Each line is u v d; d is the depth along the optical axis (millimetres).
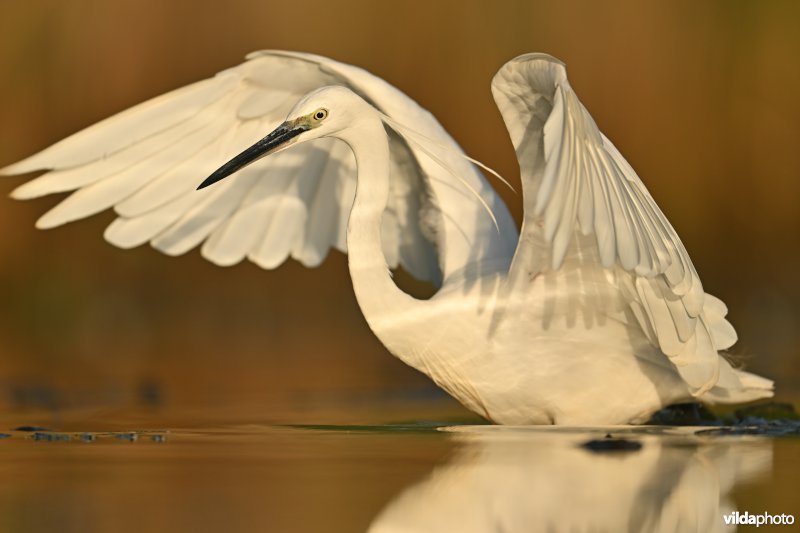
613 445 9875
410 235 12602
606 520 7422
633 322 10523
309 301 21594
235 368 16312
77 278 20422
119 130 11969
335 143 12672
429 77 20172
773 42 21062
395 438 10492
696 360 10203
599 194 8586
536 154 9945
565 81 8703
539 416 11023
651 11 20641
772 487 8273
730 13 20969
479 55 20188
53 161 11773
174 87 20141
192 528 6992
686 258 9445
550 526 7305
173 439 10508
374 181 10992
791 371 15367
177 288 21219
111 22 20141
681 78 20797
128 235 12266
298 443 10148
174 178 12266
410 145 11508
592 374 10719
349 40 20172
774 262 20953
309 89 12000
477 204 11547
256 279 22000
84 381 14914
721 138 20953
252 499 7773
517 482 8352
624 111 20531
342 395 13906
